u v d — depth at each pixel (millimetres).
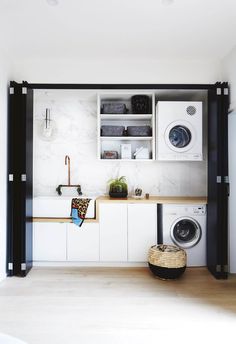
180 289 2541
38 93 3328
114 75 3072
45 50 2836
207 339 1770
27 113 2879
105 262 3131
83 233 3070
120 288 2562
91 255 3068
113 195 3332
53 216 3096
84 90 3117
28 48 2787
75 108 3627
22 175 2832
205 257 3098
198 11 2145
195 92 3273
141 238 3068
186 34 2518
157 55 2977
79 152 3639
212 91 2936
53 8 2105
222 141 2818
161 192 3625
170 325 1930
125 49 2828
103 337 1785
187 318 2025
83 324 1940
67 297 2369
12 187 2836
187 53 2926
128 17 2230
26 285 2615
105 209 3059
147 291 2496
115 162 3643
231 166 2916
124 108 3326
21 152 2840
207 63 3092
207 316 2055
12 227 2834
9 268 2822
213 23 2324
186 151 3191
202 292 2477
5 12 2156
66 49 2820
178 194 3621
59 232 3076
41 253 3082
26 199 2859
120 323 1955
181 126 3207
